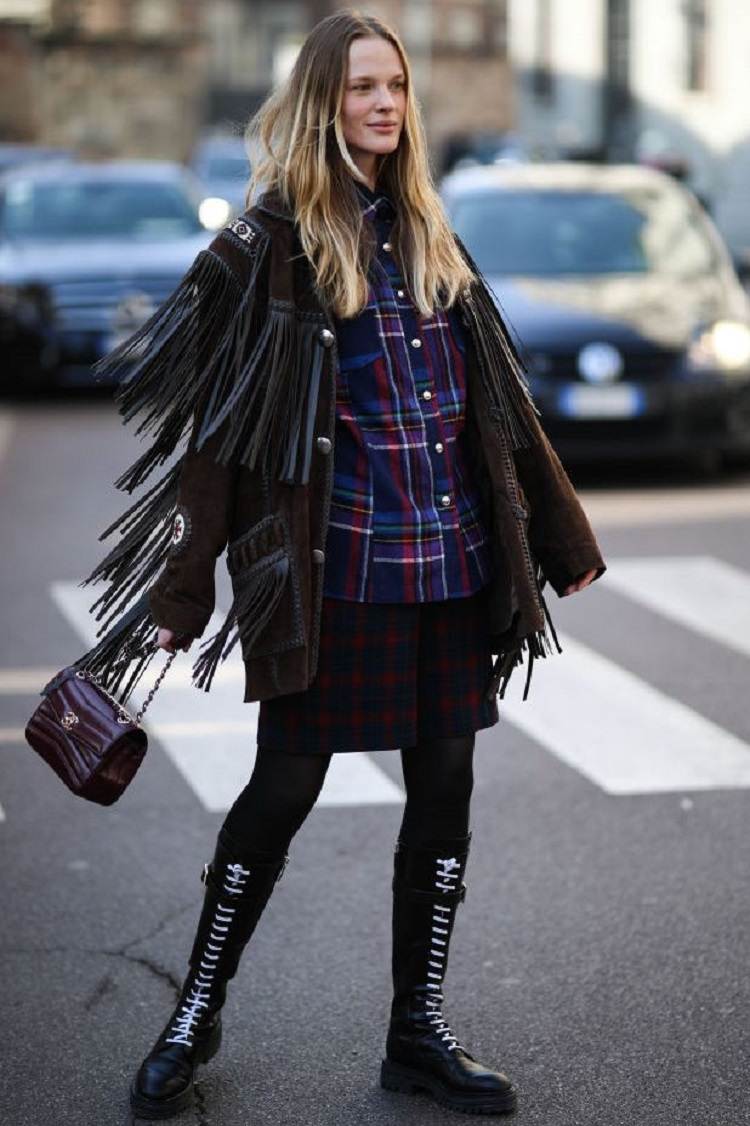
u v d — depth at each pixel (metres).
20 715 12.49
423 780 7.07
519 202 23.64
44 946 8.71
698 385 20.83
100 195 30.64
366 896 9.30
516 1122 6.96
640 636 14.59
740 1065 7.41
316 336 6.58
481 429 6.84
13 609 15.42
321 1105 7.12
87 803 10.78
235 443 6.55
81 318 27.78
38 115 90.12
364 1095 7.21
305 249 6.55
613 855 9.85
